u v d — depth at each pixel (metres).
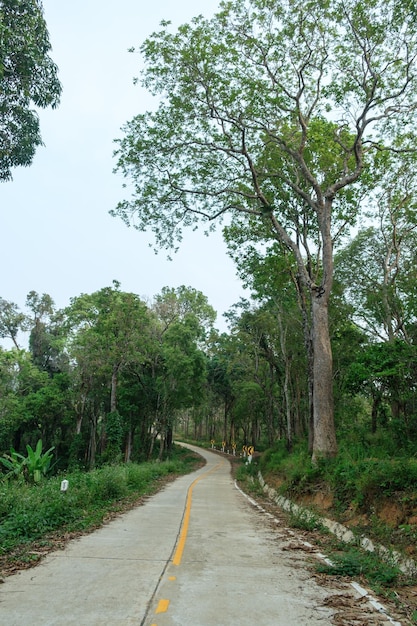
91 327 44.16
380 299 27.52
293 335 34.19
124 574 6.50
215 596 5.59
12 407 47.62
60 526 10.47
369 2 16.80
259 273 25.50
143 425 51.91
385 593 6.05
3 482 16.50
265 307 36.44
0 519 9.88
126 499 16.98
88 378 46.22
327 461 16.03
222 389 69.88
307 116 20.75
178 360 43.81
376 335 32.69
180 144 21.28
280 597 5.66
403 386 18.69
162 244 23.05
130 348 39.16
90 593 5.56
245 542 9.48
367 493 10.88
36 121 12.13
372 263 32.47
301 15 17.92
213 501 17.88
